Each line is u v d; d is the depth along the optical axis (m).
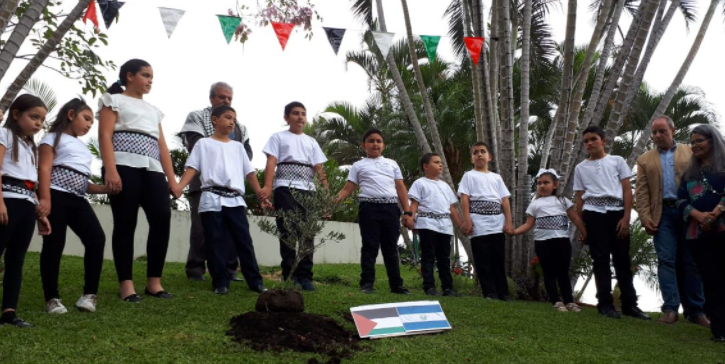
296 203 5.32
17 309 4.14
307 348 3.68
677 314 5.42
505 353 3.94
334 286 5.96
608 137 7.05
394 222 5.78
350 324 4.26
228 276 5.06
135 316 4.06
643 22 6.94
